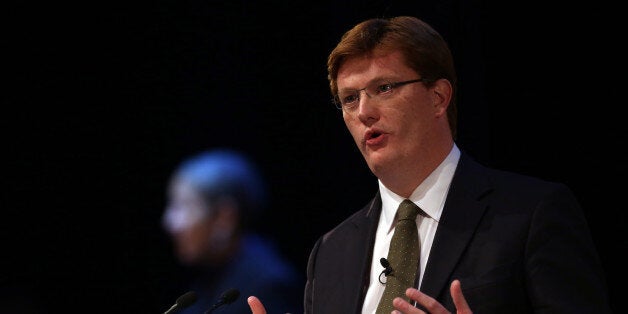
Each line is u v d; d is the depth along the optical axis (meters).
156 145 14.48
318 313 6.23
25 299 15.12
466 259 5.63
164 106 14.43
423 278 5.68
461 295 4.92
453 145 6.26
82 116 14.93
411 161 5.94
